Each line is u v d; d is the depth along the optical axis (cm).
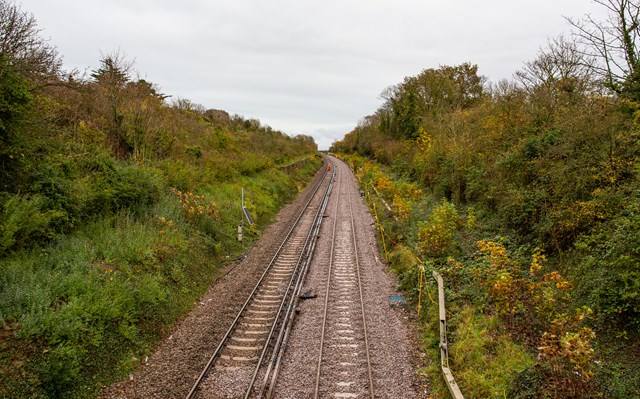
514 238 1625
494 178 2002
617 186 1249
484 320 1136
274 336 1165
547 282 1080
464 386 912
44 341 885
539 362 874
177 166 2320
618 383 784
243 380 951
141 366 1010
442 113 3656
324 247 2127
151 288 1234
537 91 2041
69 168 1427
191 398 881
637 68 1257
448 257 1549
